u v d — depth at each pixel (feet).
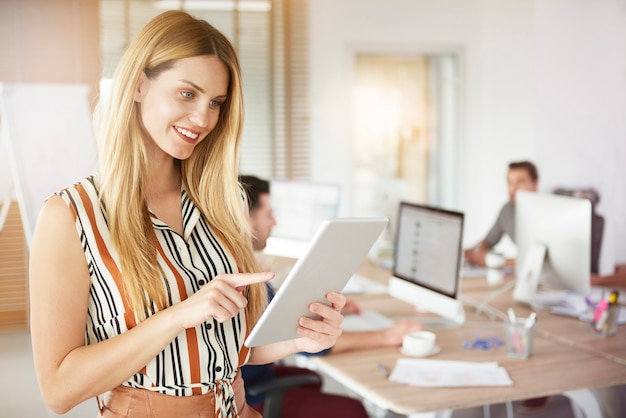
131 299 4.14
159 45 4.14
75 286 4.09
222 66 4.29
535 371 7.50
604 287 10.93
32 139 7.88
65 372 3.97
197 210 4.57
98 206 4.21
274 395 7.53
